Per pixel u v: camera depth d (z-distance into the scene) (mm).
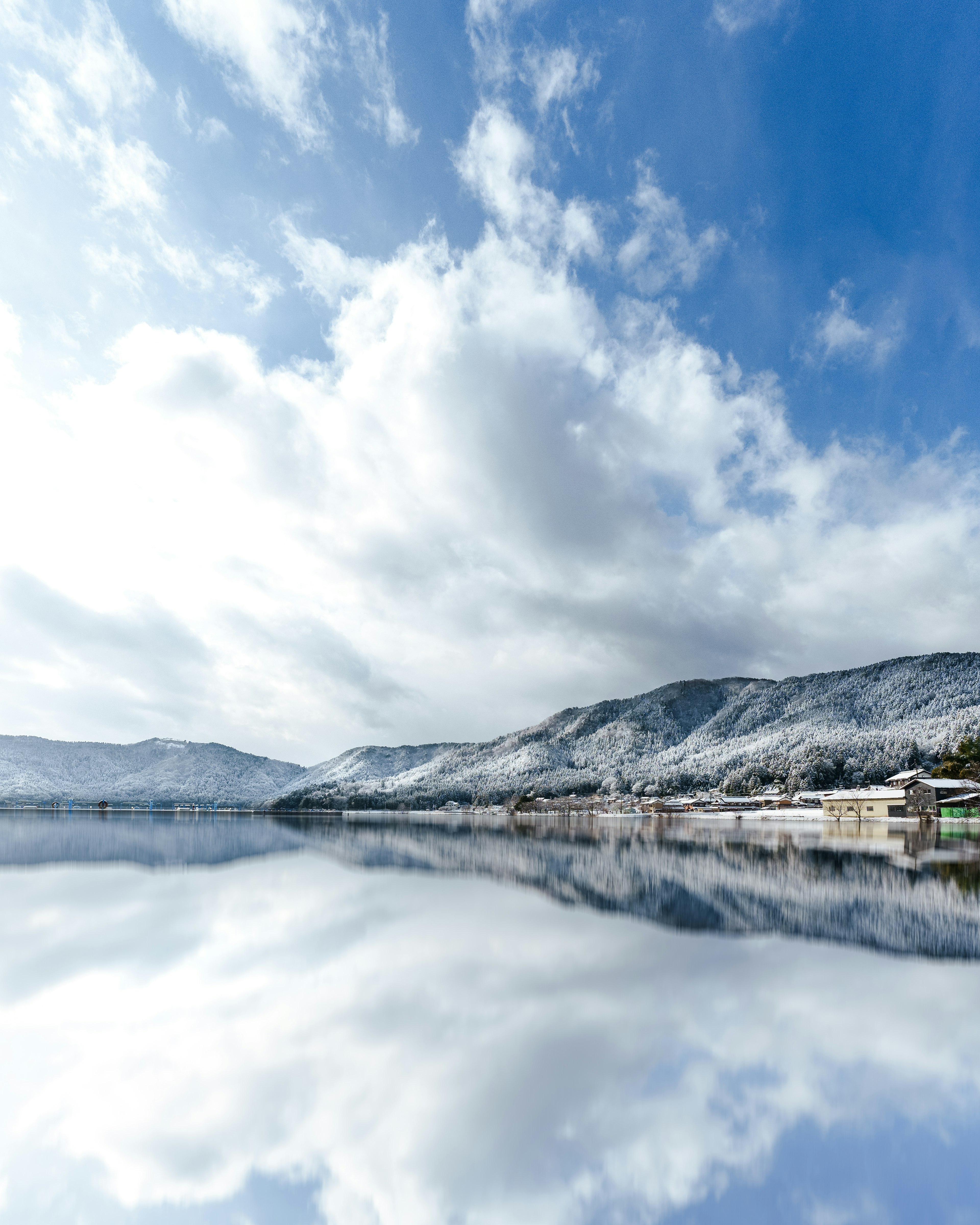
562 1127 8609
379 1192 7211
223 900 27672
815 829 77312
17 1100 9625
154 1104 9430
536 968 16141
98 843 65188
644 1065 10414
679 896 26984
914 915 22406
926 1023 12047
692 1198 7094
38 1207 7113
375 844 63062
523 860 44719
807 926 20703
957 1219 6781
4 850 56000
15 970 16500
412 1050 11125
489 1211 6930
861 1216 6742
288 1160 8031
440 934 20266
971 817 94625
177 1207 7055
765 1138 8258
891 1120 8664
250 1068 10555
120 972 16281
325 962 17000
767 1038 11484
